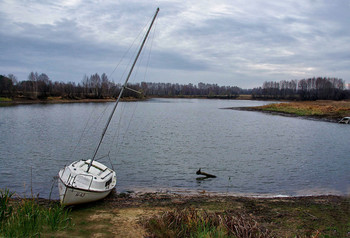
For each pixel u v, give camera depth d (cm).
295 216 1265
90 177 1366
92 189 1309
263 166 2322
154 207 1361
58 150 2706
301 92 17325
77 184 1289
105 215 1219
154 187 1733
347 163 2442
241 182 1880
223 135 4025
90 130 4103
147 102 14312
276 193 1664
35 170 2017
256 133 4278
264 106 10312
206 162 2430
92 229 1053
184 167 2244
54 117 5738
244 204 1431
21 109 7400
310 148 3138
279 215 1273
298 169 2233
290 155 2762
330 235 1070
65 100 11625
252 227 999
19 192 1548
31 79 13088
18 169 2025
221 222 1032
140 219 1174
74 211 1259
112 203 1406
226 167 2275
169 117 6681
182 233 1001
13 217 959
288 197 1567
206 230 991
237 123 5681
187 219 1080
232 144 3328
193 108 10425
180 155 2673
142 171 2097
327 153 2872
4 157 2362
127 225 1102
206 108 10494
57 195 1521
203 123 5566
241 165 2348
